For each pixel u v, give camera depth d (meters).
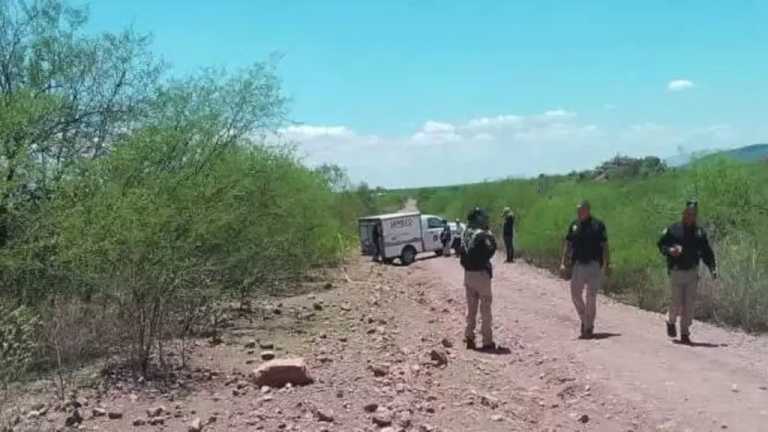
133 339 11.30
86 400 9.52
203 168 14.37
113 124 16.06
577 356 12.31
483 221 13.75
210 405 9.34
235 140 16.59
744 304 15.66
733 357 12.05
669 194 26.31
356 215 41.47
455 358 12.73
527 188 47.72
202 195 12.65
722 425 8.55
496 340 14.41
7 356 9.38
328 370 11.26
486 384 11.06
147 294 11.05
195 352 12.61
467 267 13.70
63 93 15.60
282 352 12.78
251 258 16.38
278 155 19.12
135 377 10.64
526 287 23.08
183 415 8.92
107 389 10.07
